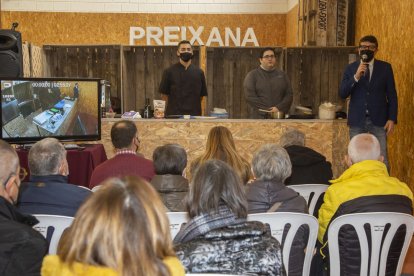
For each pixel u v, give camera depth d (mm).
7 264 1828
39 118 5074
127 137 3705
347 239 2625
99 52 8922
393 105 5406
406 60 5844
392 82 5414
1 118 4891
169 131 5918
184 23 10492
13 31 5613
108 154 5965
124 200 1206
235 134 5910
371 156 2885
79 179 4992
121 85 8570
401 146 6016
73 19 10477
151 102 9016
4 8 10445
